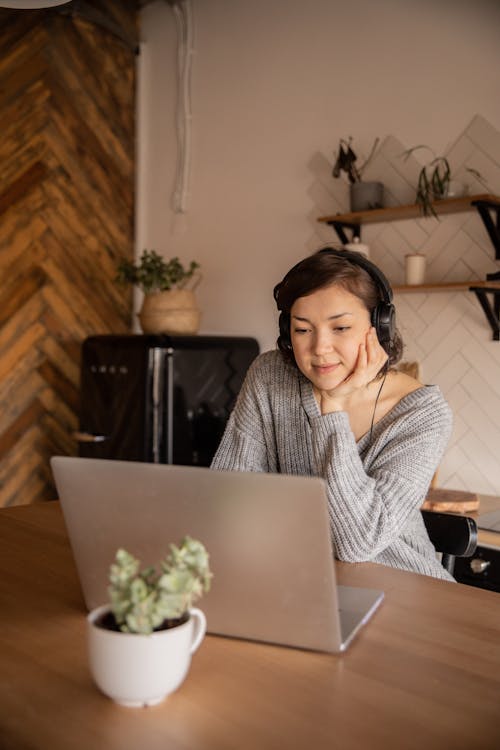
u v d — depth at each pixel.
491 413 2.91
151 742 0.72
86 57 4.10
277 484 0.87
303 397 1.64
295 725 0.75
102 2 4.14
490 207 2.83
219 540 0.92
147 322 3.64
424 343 3.11
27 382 3.84
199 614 0.86
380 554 1.46
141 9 4.35
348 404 1.61
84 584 1.03
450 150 3.01
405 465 1.43
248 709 0.78
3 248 3.74
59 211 3.97
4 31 3.72
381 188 3.15
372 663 0.90
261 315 3.79
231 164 3.90
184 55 4.11
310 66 3.53
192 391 3.40
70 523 1.00
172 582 0.75
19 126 3.80
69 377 4.02
